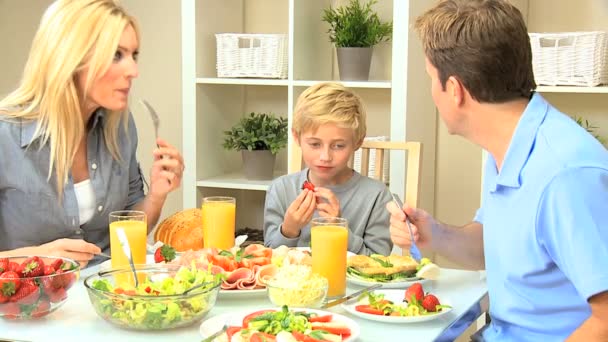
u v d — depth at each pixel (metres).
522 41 1.33
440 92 1.40
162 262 1.72
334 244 1.58
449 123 1.43
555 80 2.67
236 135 3.14
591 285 1.14
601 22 2.88
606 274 1.13
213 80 2.99
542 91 2.72
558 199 1.20
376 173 2.32
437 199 3.24
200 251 1.66
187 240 2.00
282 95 3.38
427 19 1.39
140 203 2.14
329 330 1.32
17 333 1.38
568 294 1.30
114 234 1.68
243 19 3.40
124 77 1.92
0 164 1.94
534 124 1.32
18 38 3.49
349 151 2.11
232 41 3.00
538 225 1.25
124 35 1.91
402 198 2.79
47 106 1.92
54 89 1.90
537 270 1.30
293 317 1.29
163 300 1.36
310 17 3.03
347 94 2.11
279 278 1.51
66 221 2.00
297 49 2.92
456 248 1.72
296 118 2.12
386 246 2.16
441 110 1.42
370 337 1.36
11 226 2.00
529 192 1.28
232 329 1.30
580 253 1.15
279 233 2.03
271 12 3.35
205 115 3.11
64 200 1.99
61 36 1.89
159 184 2.10
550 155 1.26
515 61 1.32
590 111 2.94
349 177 2.24
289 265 1.54
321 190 1.99
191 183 3.07
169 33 3.44
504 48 1.31
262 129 3.09
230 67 3.01
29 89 1.95
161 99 3.48
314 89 2.11
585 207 1.17
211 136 3.18
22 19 3.48
